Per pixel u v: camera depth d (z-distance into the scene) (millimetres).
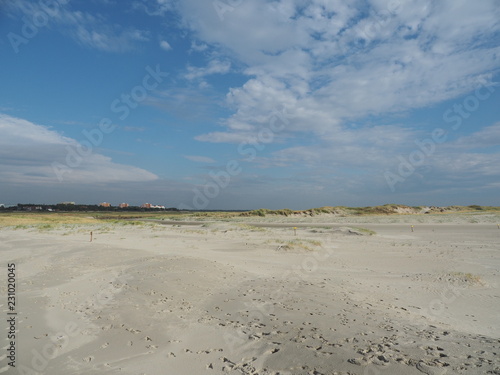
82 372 4430
